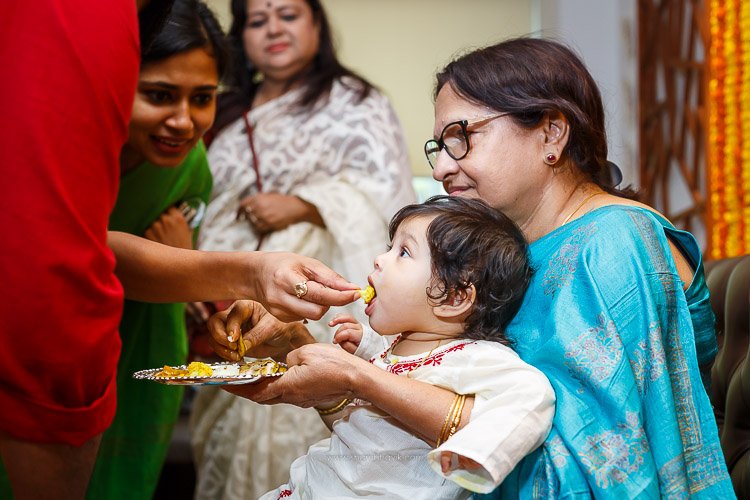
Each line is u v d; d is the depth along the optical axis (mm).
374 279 1895
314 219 3727
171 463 4586
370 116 3877
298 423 3459
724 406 2293
